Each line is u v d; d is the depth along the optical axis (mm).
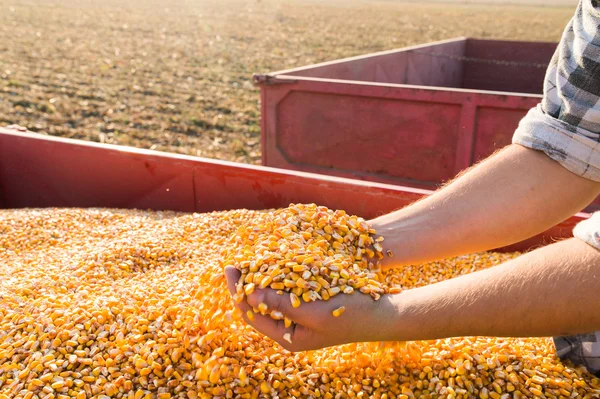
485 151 3945
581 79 1333
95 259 2604
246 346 1811
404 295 1495
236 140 7750
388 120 4168
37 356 1730
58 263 2615
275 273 1462
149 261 2668
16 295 2150
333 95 4305
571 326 1306
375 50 20234
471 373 1741
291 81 4359
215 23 30750
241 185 3297
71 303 2027
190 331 1755
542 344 1968
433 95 3928
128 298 2064
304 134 4504
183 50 18562
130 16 33094
